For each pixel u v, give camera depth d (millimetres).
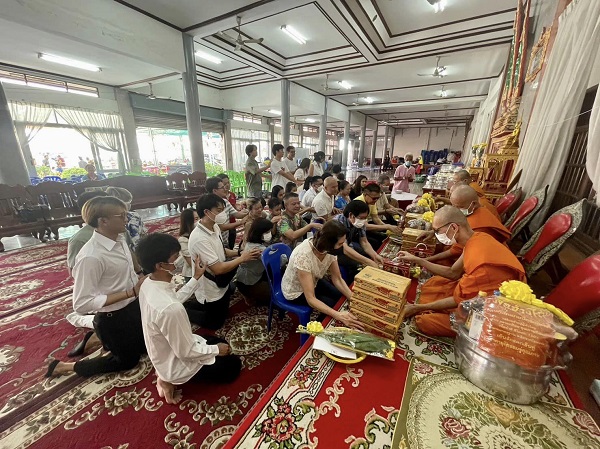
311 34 5121
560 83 2229
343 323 1180
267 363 1538
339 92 9219
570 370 1047
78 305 1272
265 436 700
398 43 5355
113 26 3486
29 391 1331
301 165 4652
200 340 1274
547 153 2281
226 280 1823
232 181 7641
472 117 14086
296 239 2451
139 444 1089
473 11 4379
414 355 973
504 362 754
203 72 7453
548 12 2826
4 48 4301
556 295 1129
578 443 649
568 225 1471
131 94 7168
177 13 3912
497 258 1058
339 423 722
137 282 1464
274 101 8352
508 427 688
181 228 2115
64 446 1077
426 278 1578
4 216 3412
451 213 1309
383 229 2629
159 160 9516
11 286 2441
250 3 3666
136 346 1423
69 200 4074
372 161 17359
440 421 707
